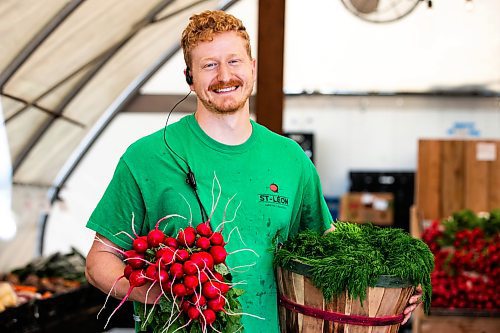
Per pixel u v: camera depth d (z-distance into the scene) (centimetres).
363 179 1226
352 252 226
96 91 794
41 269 701
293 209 247
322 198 257
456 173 661
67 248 996
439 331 512
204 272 200
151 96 910
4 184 783
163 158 231
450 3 1026
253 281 230
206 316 202
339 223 258
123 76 812
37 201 866
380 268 221
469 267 527
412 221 614
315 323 229
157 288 209
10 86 663
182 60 969
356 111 1288
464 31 1067
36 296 605
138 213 234
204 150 232
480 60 1116
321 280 222
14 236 813
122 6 649
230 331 210
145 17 707
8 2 541
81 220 1004
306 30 1112
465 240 534
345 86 1204
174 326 209
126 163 233
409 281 226
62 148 845
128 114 930
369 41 1116
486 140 658
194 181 229
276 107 496
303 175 247
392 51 1127
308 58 1155
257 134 240
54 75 693
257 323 230
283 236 238
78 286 678
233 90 226
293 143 249
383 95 1234
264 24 496
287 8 1082
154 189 230
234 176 233
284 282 233
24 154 790
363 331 225
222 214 229
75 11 604
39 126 771
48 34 615
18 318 554
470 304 516
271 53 496
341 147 1294
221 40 224
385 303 225
